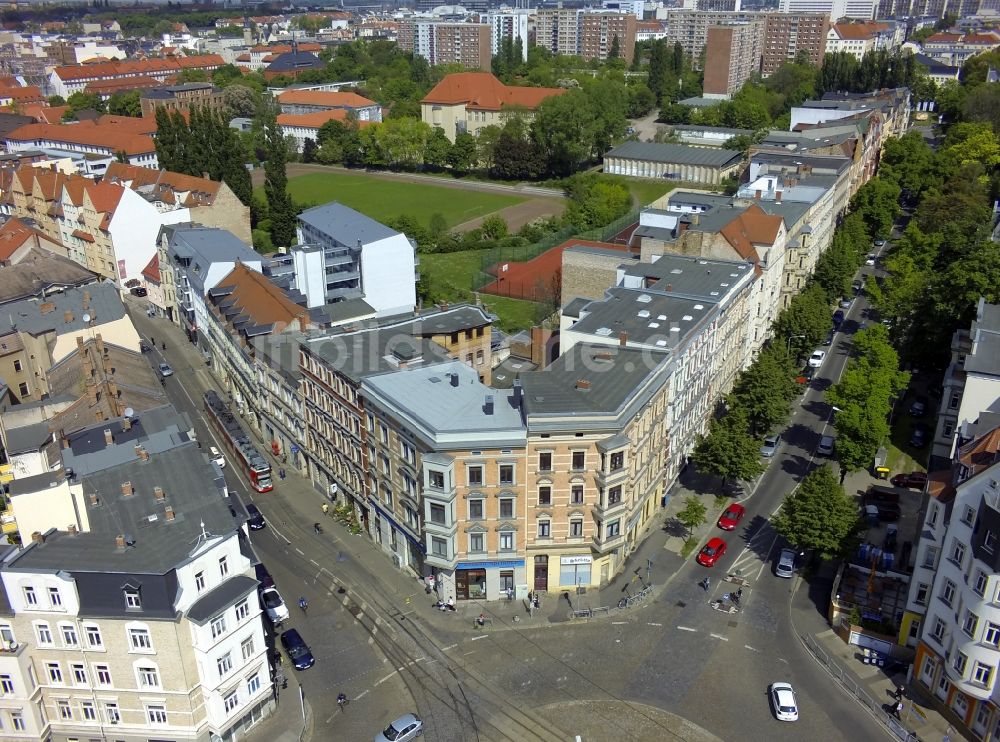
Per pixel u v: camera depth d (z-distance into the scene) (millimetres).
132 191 195125
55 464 89375
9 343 124000
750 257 140000
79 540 72062
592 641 89000
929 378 146750
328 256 159125
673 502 114625
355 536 108562
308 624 92125
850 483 118812
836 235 187125
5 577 68000
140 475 79625
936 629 79188
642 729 77875
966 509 74625
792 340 145500
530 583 95812
